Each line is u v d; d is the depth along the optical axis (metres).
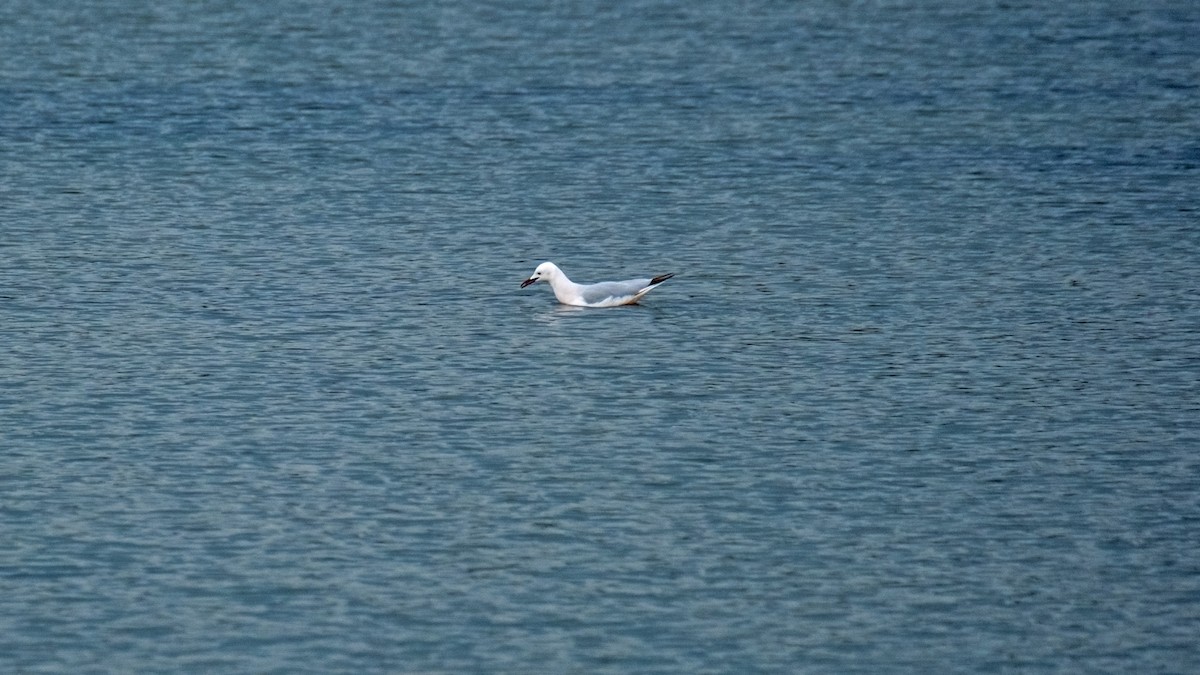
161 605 26.06
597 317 39.69
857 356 37.03
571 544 28.09
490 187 51.47
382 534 28.38
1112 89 64.69
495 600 26.34
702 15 79.06
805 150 55.97
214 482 30.27
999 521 29.00
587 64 68.94
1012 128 58.88
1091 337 38.28
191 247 44.91
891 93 64.19
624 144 56.69
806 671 24.53
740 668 24.58
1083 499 29.86
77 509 29.11
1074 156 55.03
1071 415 33.69
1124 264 43.78
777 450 31.92
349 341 37.69
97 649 24.84
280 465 31.00
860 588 26.80
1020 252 44.88
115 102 61.72
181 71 66.88
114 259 43.75
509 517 29.02
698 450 31.89
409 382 35.22
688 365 36.41
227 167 53.47
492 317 39.53
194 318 39.12
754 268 43.66
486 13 78.88
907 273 43.16
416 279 42.44
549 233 46.72
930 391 34.97
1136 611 26.14
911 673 24.48
